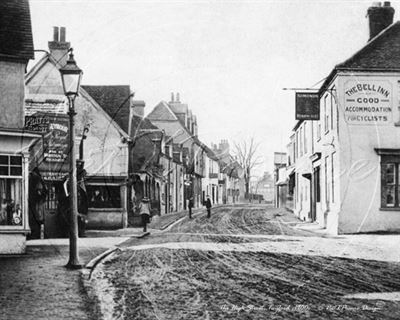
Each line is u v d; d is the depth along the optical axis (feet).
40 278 33.86
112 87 91.40
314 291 29.99
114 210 83.05
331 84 68.18
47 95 71.72
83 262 41.22
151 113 150.00
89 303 26.78
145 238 65.57
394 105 65.67
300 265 40.06
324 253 47.29
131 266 40.19
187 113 150.92
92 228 82.53
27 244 55.67
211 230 75.77
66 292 29.45
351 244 54.29
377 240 57.98
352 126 65.92
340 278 34.32
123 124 87.56
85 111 83.10
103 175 83.30
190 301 27.55
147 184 98.37
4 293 29.04
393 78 65.62
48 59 72.79
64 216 64.75
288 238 61.87
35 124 65.26
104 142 83.66
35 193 61.72
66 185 65.10
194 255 46.47
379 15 66.95
